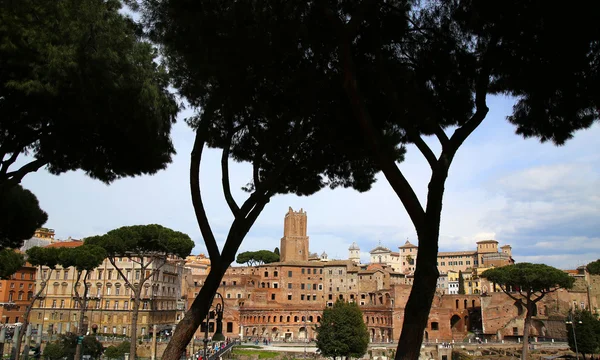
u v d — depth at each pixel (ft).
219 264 59.67
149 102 69.92
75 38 63.52
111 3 68.64
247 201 62.13
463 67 63.05
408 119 60.64
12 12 62.44
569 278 282.77
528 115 65.21
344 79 53.72
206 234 60.39
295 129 64.28
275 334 463.01
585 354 293.64
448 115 68.13
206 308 58.90
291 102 67.41
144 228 265.13
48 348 194.90
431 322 436.35
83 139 78.43
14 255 227.81
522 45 55.42
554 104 61.00
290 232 553.64
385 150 52.80
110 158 82.23
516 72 58.80
